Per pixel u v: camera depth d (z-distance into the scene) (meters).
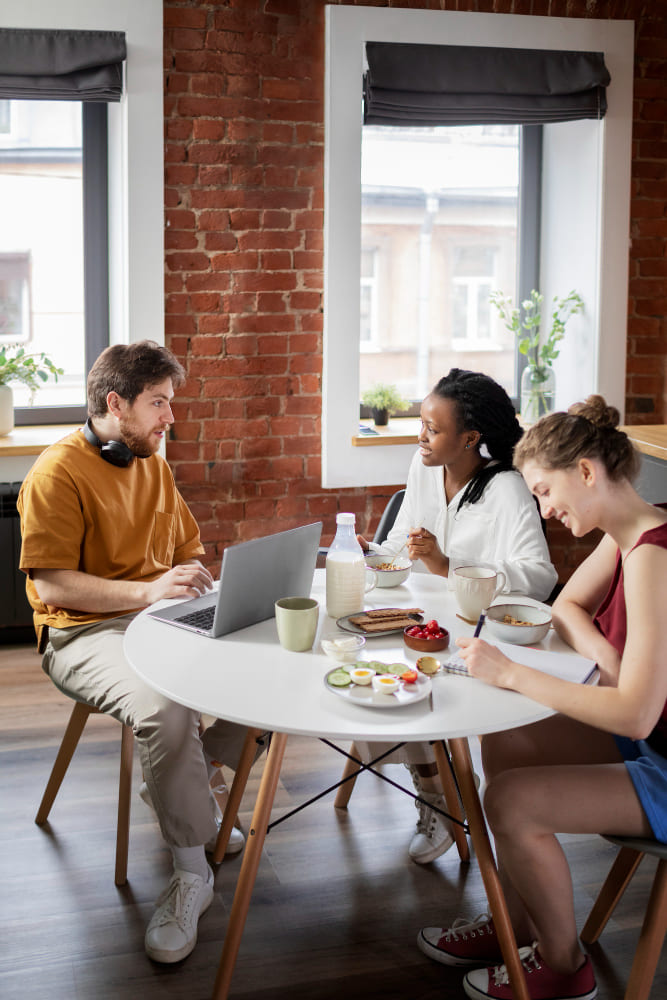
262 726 1.59
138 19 3.70
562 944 1.81
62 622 2.35
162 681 1.76
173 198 3.91
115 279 4.08
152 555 2.53
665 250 4.40
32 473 2.38
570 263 4.40
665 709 1.79
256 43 3.89
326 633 2.00
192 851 2.13
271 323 4.08
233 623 2.01
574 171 4.32
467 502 2.54
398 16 3.91
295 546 2.09
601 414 1.79
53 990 1.95
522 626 1.92
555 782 1.73
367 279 4.42
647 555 1.68
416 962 2.04
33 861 2.39
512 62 4.02
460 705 1.68
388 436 4.14
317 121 3.99
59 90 3.67
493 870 1.82
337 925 2.16
